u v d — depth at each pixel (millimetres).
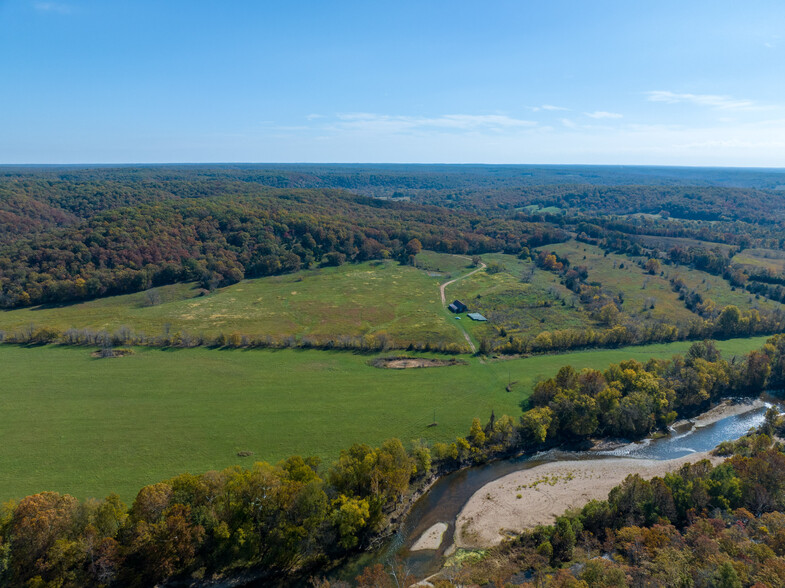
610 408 88938
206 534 56188
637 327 132625
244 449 78250
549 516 67625
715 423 94250
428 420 89000
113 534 52719
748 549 48562
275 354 117188
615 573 46500
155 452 76500
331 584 54438
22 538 47250
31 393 93625
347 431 84562
